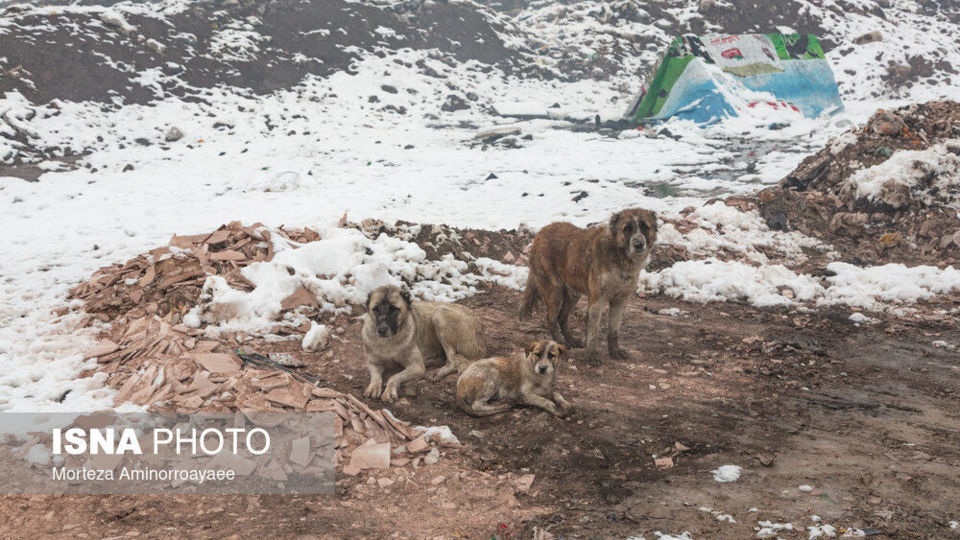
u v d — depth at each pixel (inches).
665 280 414.6
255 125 1047.0
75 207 622.2
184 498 188.4
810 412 249.0
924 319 357.7
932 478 196.9
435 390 265.4
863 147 587.2
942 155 540.1
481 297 396.8
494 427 236.8
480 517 182.1
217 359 262.4
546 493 195.3
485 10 1701.5
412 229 438.3
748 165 837.2
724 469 205.9
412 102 1280.8
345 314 342.6
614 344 306.8
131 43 1139.9
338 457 209.2
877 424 237.8
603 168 845.2
